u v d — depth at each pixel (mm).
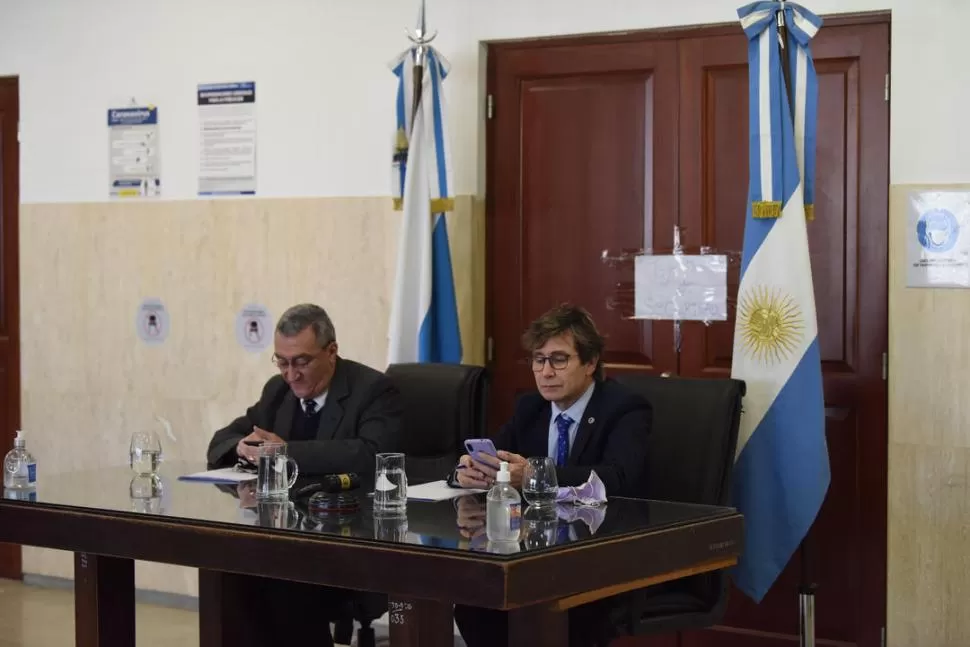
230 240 5074
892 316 4043
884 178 4125
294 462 3061
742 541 2695
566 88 4566
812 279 4152
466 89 4633
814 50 4203
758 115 3846
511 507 2354
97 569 3012
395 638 2373
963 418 3961
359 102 4828
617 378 3467
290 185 4965
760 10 3848
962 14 3938
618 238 4504
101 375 5348
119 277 5297
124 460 5316
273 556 2465
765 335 3848
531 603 2195
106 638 3033
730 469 3270
